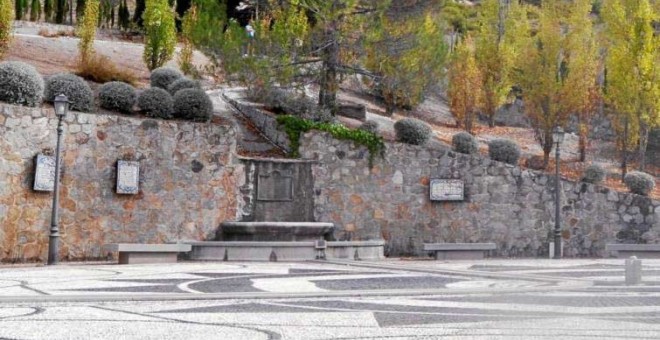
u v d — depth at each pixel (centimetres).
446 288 1160
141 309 870
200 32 2425
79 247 1975
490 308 882
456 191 2453
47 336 654
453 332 681
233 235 2206
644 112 2856
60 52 3156
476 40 3950
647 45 2847
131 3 5938
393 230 2422
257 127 2548
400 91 2550
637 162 3241
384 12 2473
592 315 807
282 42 2394
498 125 3916
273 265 1809
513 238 2472
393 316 805
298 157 2400
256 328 711
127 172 2066
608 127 3569
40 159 1898
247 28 2898
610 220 2508
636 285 1211
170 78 2611
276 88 2522
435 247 2252
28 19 4869
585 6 3150
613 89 2916
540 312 839
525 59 2991
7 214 1836
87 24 2834
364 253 2198
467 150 2544
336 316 805
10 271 1539
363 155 2422
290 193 2342
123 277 1385
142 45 3859
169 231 2139
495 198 2478
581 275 1484
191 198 2188
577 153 3278
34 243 1892
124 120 2086
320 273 1525
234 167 2273
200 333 679
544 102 2888
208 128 2239
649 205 2506
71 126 1984
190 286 1196
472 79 3356
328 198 2381
